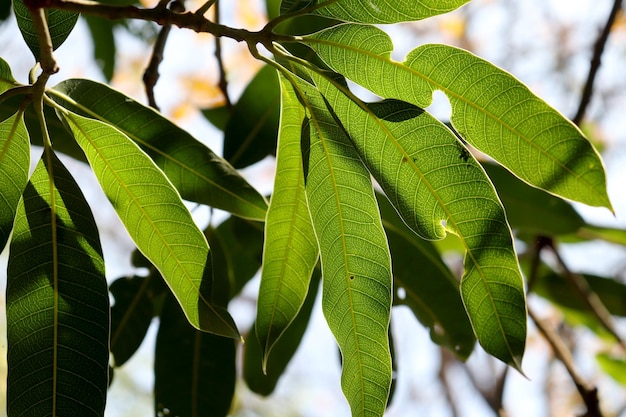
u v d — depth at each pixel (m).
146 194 0.80
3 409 2.15
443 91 0.76
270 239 0.83
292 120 0.80
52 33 0.78
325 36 0.76
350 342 0.82
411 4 0.74
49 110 0.99
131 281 1.05
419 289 1.10
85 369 0.79
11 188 0.79
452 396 2.94
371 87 0.77
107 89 0.84
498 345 0.79
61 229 0.80
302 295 0.84
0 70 0.78
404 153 0.78
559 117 0.74
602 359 1.56
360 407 0.82
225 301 1.04
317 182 0.80
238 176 0.90
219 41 1.17
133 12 0.71
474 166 0.78
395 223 1.09
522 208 1.18
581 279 1.33
